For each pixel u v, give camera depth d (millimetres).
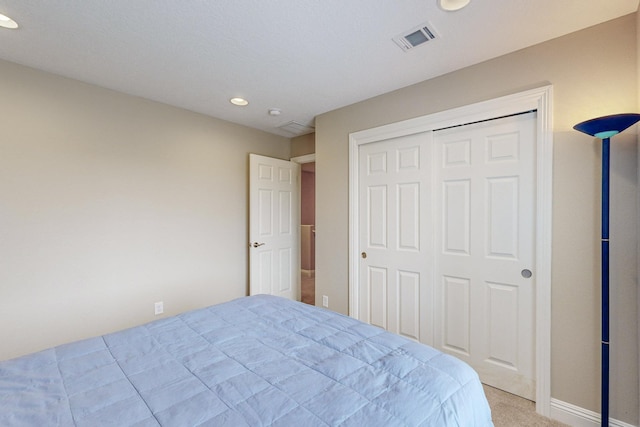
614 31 1604
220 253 3279
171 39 1800
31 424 797
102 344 1289
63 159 2273
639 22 1488
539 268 1824
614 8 1519
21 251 2096
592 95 1664
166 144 2852
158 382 1006
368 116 2703
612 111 1610
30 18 1594
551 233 1779
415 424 811
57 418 821
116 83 2402
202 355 1195
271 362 1138
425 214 2387
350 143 2822
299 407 872
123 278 2570
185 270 2984
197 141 3084
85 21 1624
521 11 1537
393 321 2580
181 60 2047
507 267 2012
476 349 2148
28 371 1064
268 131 3748
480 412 972
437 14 1568
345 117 2891
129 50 1919
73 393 941
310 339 1348
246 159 3533
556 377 1768
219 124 3268
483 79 2053
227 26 1674
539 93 1819
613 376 1596
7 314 2037
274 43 1841
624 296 1571
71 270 2303
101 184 2457
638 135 1514
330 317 1616
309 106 2895
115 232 2531
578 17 1589
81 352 1214
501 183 2033
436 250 2342
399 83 2391
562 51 1754
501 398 1953
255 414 842
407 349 1213
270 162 3658
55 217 2234
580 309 1696
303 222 6426
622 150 1570
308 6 1508
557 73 1768
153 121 2762
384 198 2639
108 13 1558
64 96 2281
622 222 1574
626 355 1568
